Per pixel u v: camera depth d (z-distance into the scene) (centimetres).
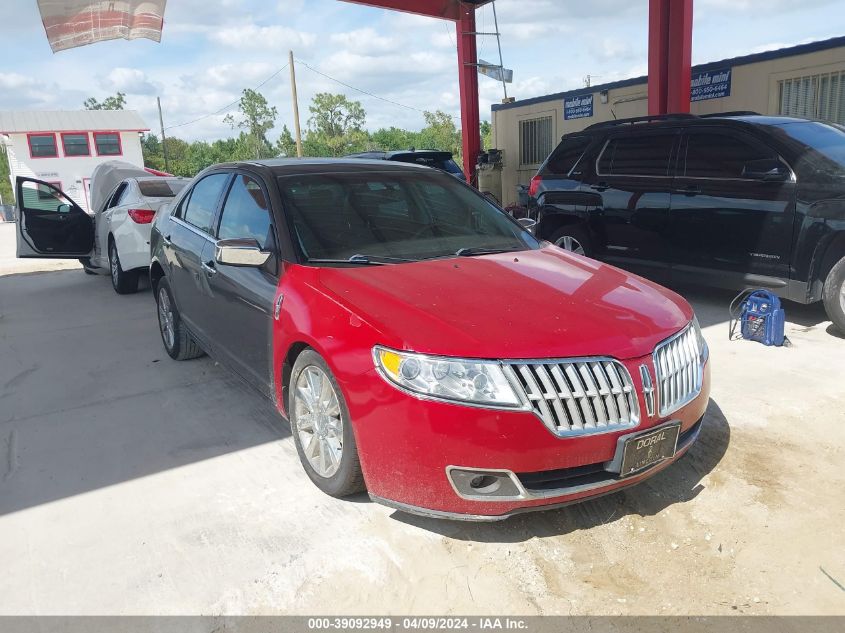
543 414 261
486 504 267
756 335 549
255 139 6712
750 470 346
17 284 1049
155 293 585
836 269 539
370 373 278
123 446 403
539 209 809
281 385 355
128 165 1077
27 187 897
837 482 332
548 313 292
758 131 605
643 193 688
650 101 993
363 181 416
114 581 277
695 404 308
